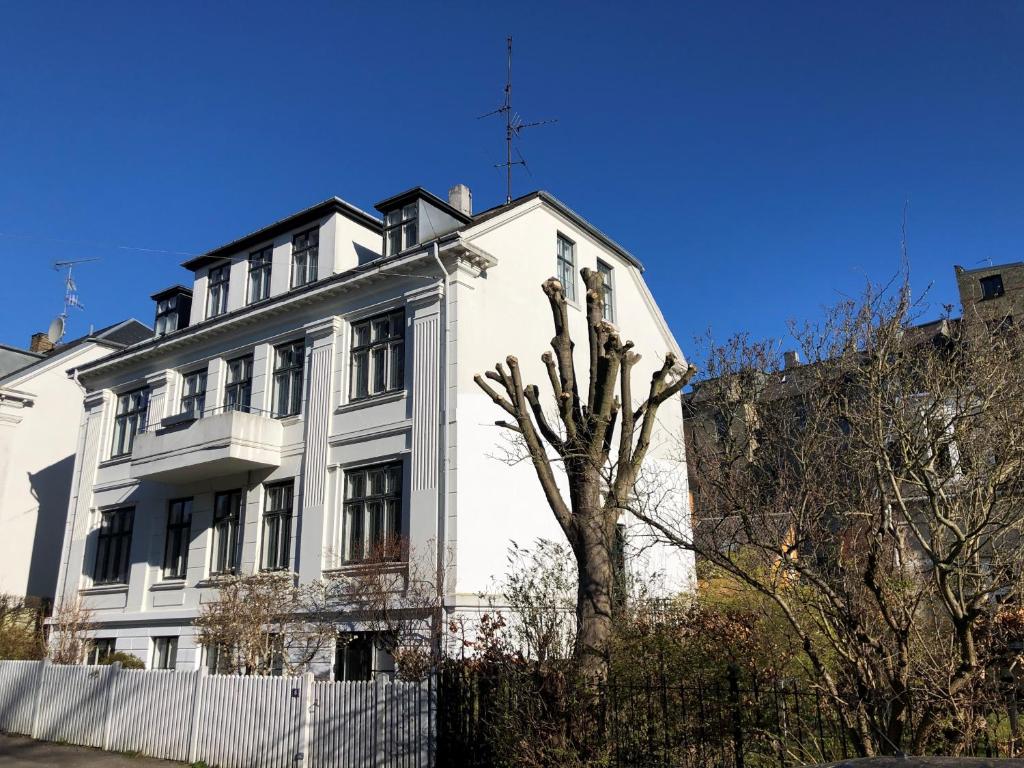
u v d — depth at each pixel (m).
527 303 17.44
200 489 19.11
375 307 16.89
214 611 14.95
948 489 7.40
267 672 14.56
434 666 10.40
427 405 15.29
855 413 8.17
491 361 15.95
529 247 17.91
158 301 22.94
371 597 14.30
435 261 15.88
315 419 17.16
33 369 27.19
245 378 19.38
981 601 6.58
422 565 14.23
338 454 16.48
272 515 17.48
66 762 12.00
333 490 16.33
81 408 28.31
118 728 13.04
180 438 18.16
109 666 13.62
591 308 10.71
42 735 14.35
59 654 18.48
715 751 7.27
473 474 14.73
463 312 15.53
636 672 8.90
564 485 16.62
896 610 7.12
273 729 10.67
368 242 19.42
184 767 11.38
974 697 6.31
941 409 7.63
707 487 9.81
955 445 7.52
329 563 15.81
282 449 17.67
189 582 18.44
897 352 7.98
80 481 22.33
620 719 7.71
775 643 8.95
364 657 14.61
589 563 9.06
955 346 8.45
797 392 10.16
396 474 15.59
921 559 8.27
